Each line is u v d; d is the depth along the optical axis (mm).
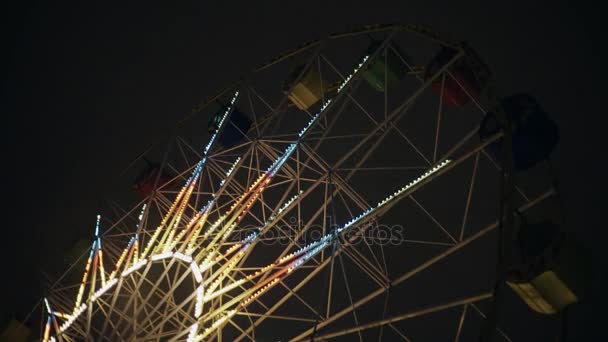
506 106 15258
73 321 19969
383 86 19719
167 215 20344
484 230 15141
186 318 19578
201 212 20344
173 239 20984
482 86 16656
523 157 14938
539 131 14820
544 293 13555
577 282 13359
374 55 17812
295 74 20562
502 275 10930
